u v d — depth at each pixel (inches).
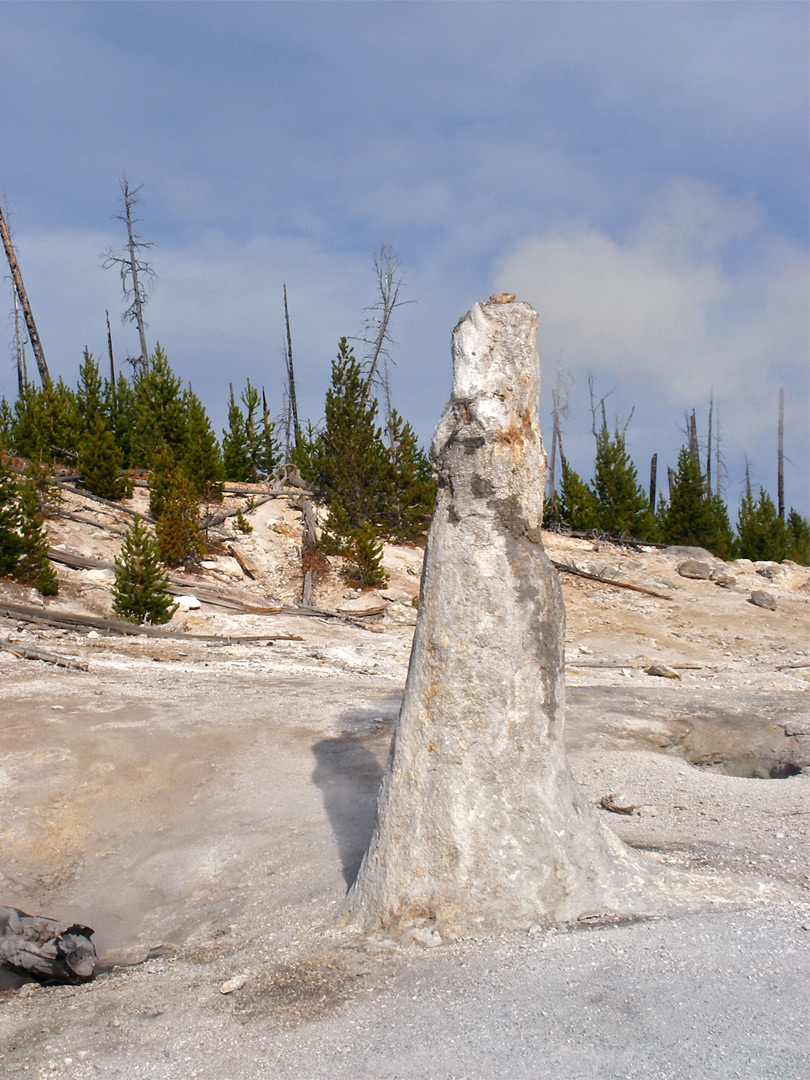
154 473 1003.9
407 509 1106.7
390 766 214.7
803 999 152.9
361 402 1154.7
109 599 749.9
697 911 198.4
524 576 210.1
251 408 1301.7
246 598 839.1
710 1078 132.7
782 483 2165.4
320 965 188.4
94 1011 182.1
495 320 213.9
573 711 465.4
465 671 206.8
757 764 412.5
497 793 204.4
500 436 211.0
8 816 308.0
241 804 321.7
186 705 431.5
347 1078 141.3
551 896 199.8
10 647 519.5
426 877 203.3
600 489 1366.9
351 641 722.8
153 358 1159.0
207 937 230.7
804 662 803.4
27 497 767.7
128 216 1594.5
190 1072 148.5
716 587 1106.1
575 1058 140.6
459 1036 150.5
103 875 279.6
